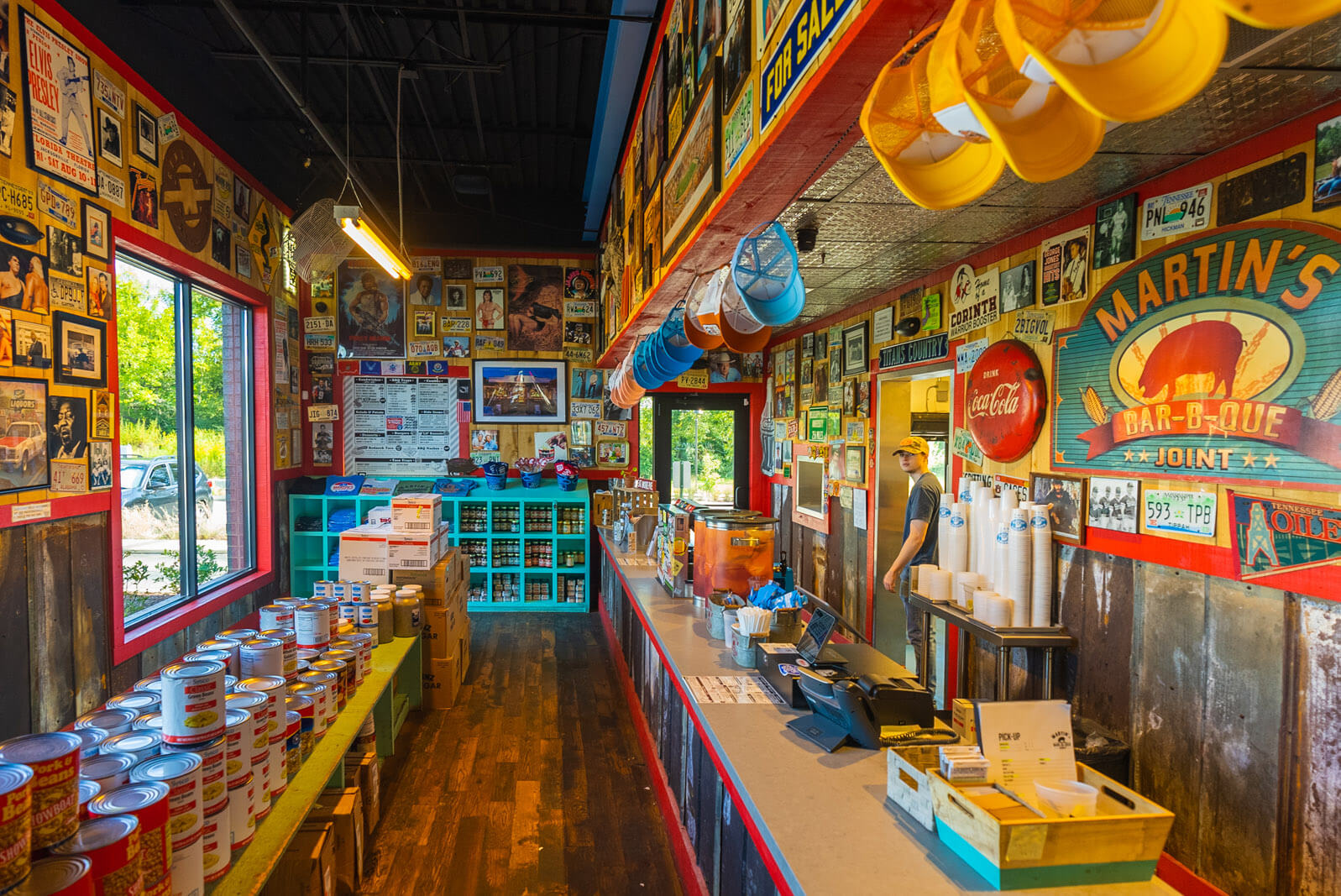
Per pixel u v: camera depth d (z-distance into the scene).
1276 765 1.82
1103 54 0.70
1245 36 1.25
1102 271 2.42
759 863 1.63
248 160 5.55
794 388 6.13
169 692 1.51
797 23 1.48
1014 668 2.91
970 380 3.22
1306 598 1.75
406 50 4.76
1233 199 1.94
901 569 3.87
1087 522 2.49
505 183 7.32
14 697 2.98
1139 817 1.22
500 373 7.31
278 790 1.93
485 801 3.23
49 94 3.24
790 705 2.06
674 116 2.86
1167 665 2.16
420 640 4.30
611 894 2.57
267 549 5.88
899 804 1.49
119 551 3.71
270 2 4.10
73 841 1.11
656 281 3.30
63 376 3.30
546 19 4.04
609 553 5.21
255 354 5.89
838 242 2.97
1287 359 1.79
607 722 4.15
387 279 7.16
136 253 4.05
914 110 1.01
